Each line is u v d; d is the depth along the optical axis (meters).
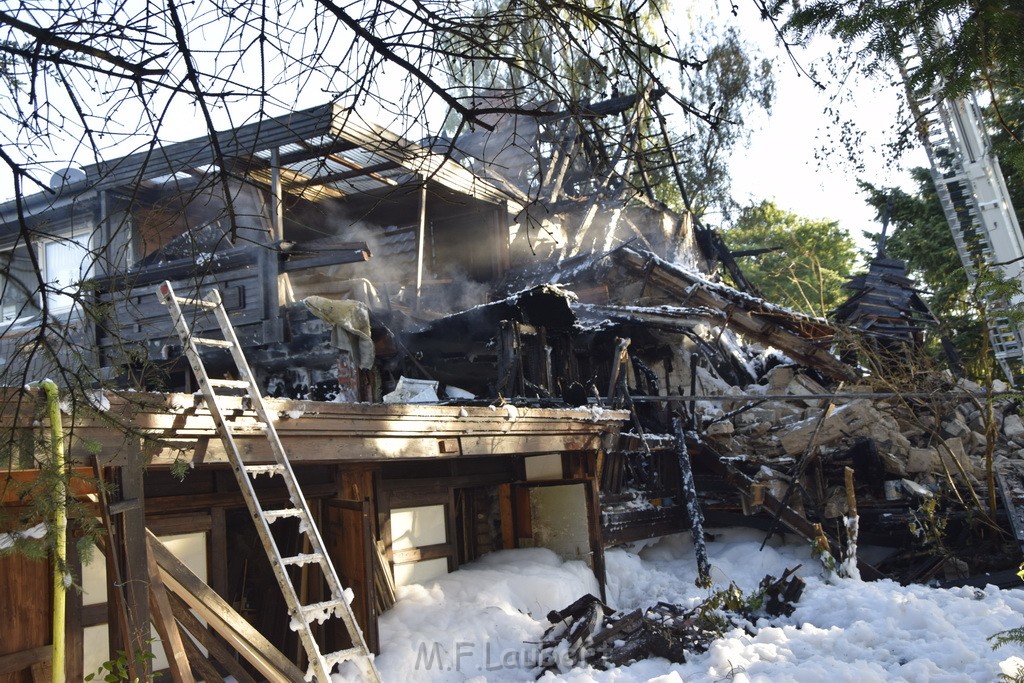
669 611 8.80
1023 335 13.35
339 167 12.77
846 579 11.02
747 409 15.96
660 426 13.48
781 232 36.44
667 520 12.04
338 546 7.73
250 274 12.00
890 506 12.99
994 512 12.74
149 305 12.05
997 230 12.49
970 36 3.72
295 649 7.79
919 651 7.60
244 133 10.68
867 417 14.51
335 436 6.86
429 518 9.17
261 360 12.10
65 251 12.59
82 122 3.49
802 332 17.03
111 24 3.42
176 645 5.41
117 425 4.30
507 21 3.93
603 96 4.43
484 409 8.27
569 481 10.32
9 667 5.19
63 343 4.02
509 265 17.00
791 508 12.40
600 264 16.91
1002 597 9.36
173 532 6.82
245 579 8.23
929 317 21.23
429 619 7.97
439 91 3.83
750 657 7.63
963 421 15.90
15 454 4.39
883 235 23.75
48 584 5.53
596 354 15.27
